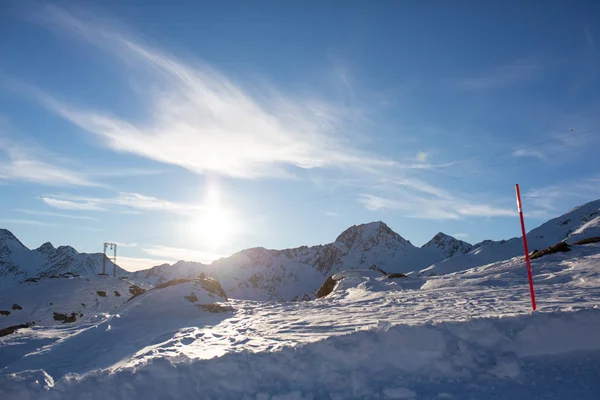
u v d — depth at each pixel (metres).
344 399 5.07
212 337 10.42
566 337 6.11
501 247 152.88
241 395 5.39
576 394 4.80
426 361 5.82
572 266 21.25
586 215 185.38
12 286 52.78
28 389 5.47
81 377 5.76
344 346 6.13
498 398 4.84
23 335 15.00
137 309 16.83
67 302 47.06
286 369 5.87
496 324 6.47
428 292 18.30
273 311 16.64
